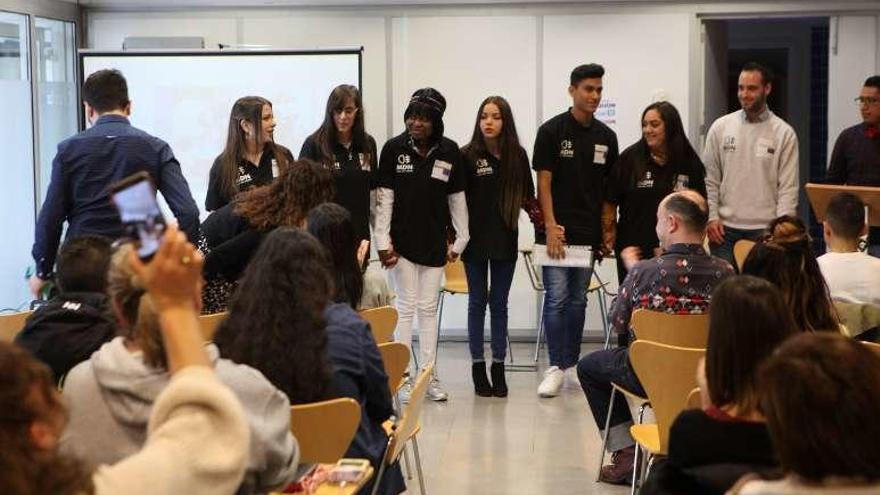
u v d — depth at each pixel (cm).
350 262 399
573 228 676
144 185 175
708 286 478
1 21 750
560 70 829
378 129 842
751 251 388
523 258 848
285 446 240
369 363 338
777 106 1130
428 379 397
